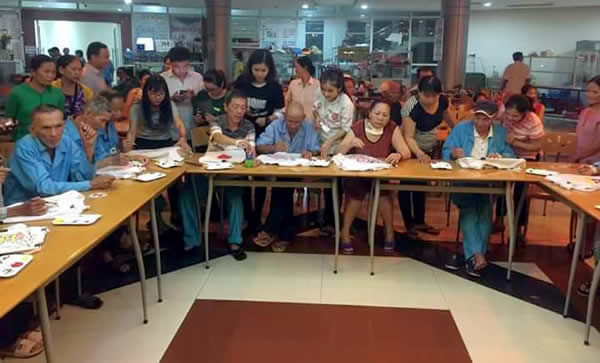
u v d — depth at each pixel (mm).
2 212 2311
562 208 5164
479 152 3678
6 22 10852
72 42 11531
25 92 3670
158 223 4129
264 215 4625
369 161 3545
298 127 3848
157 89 3670
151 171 3357
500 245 4082
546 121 11727
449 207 4770
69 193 2672
